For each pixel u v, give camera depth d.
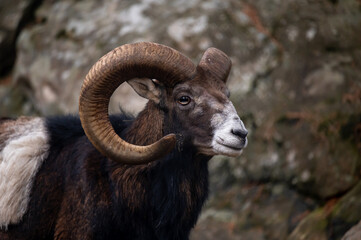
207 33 31.31
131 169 16.00
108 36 32.91
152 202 16.03
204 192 16.95
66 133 17.72
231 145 15.03
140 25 32.50
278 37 32.50
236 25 32.19
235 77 30.17
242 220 27.02
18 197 16.67
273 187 28.06
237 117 15.32
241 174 28.55
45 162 17.11
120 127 17.36
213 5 33.12
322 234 22.66
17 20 38.06
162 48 15.37
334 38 32.16
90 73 14.79
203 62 16.53
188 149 15.94
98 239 15.98
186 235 16.97
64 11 36.72
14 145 17.12
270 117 29.22
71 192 16.36
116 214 15.96
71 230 16.23
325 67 30.80
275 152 28.50
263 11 33.53
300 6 33.75
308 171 27.80
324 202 27.17
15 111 36.47
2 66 38.72
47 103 33.94
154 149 14.26
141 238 16.25
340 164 27.67
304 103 29.72
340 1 34.44
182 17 32.22
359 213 21.78
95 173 16.28
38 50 35.88
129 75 15.33
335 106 29.17
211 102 15.46
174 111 15.87
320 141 28.19
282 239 25.88
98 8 35.62
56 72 33.75
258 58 31.22
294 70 30.94
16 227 16.92
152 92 15.92
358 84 30.05
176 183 16.05
